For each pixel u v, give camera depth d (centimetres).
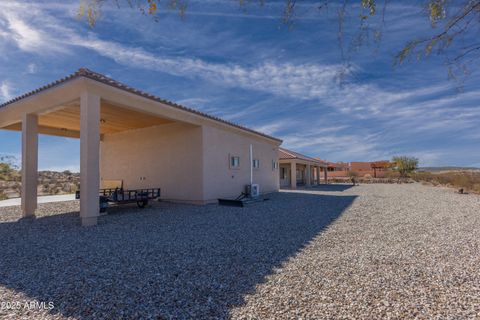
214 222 714
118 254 437
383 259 408
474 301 270
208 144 1115
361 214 855
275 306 260
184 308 258
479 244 498
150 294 289
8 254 443
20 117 895
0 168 1727
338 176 4569
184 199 1112
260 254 436
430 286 307
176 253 441
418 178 3375
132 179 1278
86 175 673
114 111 945
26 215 834
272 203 1152
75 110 897
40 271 363
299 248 471
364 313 246
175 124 1152
